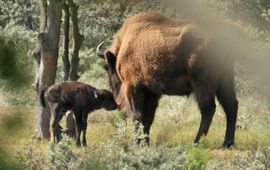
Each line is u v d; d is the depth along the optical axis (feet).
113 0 167.94
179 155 88.17
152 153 88.69
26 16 290.76
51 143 93.86
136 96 140.05
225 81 131.95
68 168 89.76
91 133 149.79
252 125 173.47
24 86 49.70
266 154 94.07
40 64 144.87
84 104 134.00
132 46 138.41
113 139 101.19
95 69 239.30
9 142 53.36
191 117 184.24
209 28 129.29
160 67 132.77
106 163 88.38
